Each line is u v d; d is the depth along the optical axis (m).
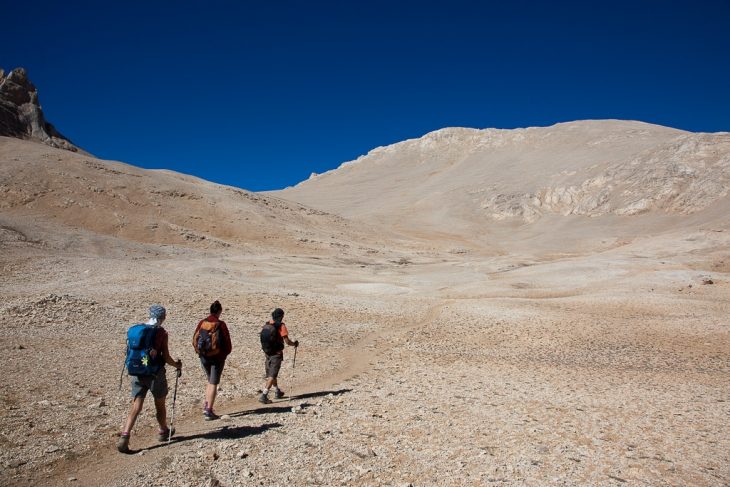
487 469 6.47
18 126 90.75
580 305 28.91
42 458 6.59
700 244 56.41
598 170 138.38
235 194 89.75
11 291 22.80
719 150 117.19
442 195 158.25
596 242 97.62
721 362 17.33
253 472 6.26
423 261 66.69
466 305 28.70
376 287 37.38
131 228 59.06
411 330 22.58
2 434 7.21
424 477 6.18
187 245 58.31
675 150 124.44
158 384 7.31
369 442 7.48
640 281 37.00
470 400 10.72
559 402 10.75
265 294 28.19
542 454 7.11
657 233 94.44
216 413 9.34
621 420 9.24
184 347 15.20
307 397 10.80
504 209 136.00
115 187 69.06
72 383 10.37
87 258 35.84
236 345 16.59
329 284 38.50
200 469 6.36
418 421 8.78
